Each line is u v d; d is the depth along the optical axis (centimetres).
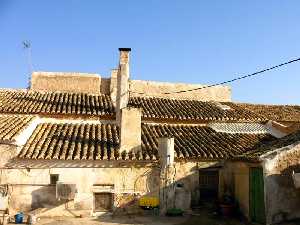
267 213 1351
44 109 2030
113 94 2408
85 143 1677
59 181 1515
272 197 1363
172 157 1614
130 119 1669
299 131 1689
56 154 1530
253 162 1432
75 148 1616
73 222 1413
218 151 1714
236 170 1627
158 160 1602
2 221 1438
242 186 1561
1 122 1730
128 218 1508
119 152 1616
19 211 1483
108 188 1555
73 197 1470
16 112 1973
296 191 1384
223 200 1625
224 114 2233
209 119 2122
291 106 2662
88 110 2078
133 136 1659
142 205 1559
